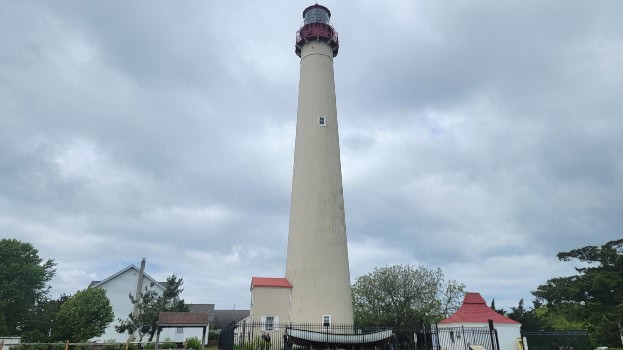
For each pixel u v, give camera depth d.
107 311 37.38
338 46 32.69
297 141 29.33
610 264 37.59
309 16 33.19
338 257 25.97
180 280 37.84
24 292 41.84
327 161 27.98
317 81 30.30
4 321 36.56
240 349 21.02
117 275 45.56
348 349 20.91
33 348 26.23
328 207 26.77
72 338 31.88
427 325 35.75
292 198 27.97
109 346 27.97
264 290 24.92
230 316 68.38
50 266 47.09
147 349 29.00
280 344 22.94
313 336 20.42
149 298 34.81
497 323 31.66
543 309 43.00
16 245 44.50
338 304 24.91
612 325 31.89
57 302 40.25
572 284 38.09
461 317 32.81
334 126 29.53
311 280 25.08
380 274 41.03
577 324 37.34
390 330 22.25
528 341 27.66
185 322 22.83
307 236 26.06
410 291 39.72
